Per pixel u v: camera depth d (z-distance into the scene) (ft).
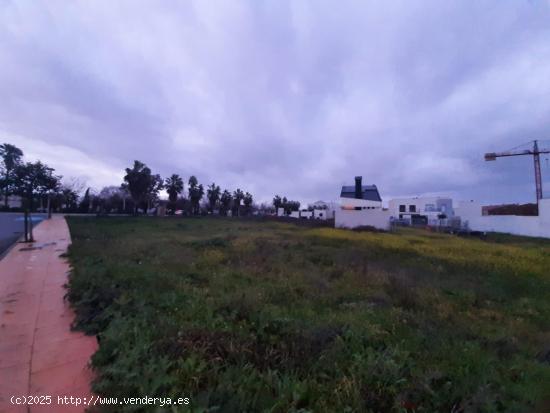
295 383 8.86
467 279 28.48
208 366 9.11
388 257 38.22
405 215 145.28
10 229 49.06
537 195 157.79
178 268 24.22
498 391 10.08
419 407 8.71
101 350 9.19
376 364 10.11
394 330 14.28
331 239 55.62
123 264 21.38
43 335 11.45
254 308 14.97
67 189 130.00
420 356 11.88
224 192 176.45
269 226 88.58
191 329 11.07
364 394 8.99
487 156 168.35
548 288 26.66
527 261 39.22
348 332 12.57
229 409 7.31
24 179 74.13
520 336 16.39
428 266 33.47
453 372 10.85
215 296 17.40
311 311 16.24
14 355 9.99
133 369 7.94
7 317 13.09
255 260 30.30
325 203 188.85
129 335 9.87
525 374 11.55
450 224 107.34
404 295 21.16
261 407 7.79
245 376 8.89
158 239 44.73
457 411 8.76
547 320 19.34
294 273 25.64
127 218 95.45
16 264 23.13
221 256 31.24
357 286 23.12
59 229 49.44
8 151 119.75
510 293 24.98
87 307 13.10
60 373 9.02
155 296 15.06
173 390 7.52
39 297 15.72
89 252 26.32
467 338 15.01
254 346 10.87
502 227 99.66
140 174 124.88
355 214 94.17
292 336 11.93
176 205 160.25
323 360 10.54
